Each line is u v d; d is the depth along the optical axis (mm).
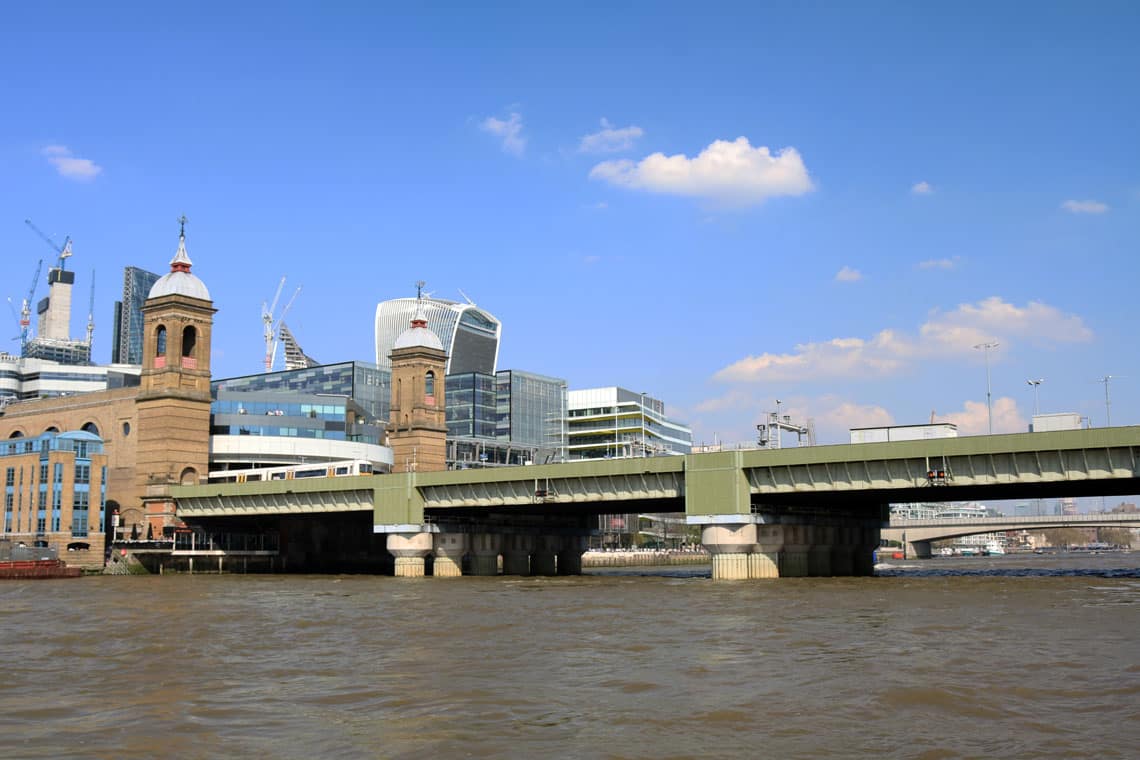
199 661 43219
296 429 180500
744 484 101938
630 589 89438
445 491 125375
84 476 140375
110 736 28344
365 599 80188
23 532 142000
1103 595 73875
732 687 34938
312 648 47406
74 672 40438
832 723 29109
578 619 60250
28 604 76875
